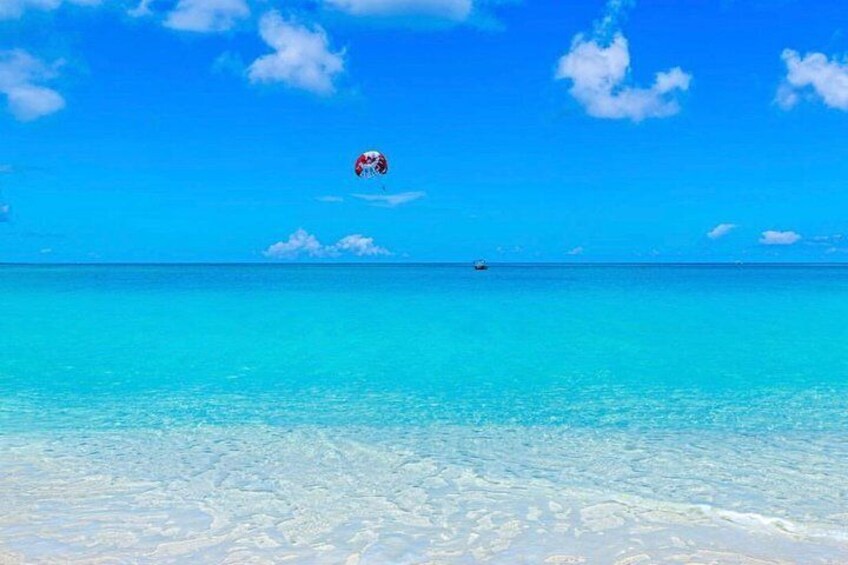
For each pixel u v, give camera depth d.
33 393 12.73
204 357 17.20
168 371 15.15
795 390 13.06
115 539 6.22
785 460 8.58
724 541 6.20
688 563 5.77
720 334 21.69
